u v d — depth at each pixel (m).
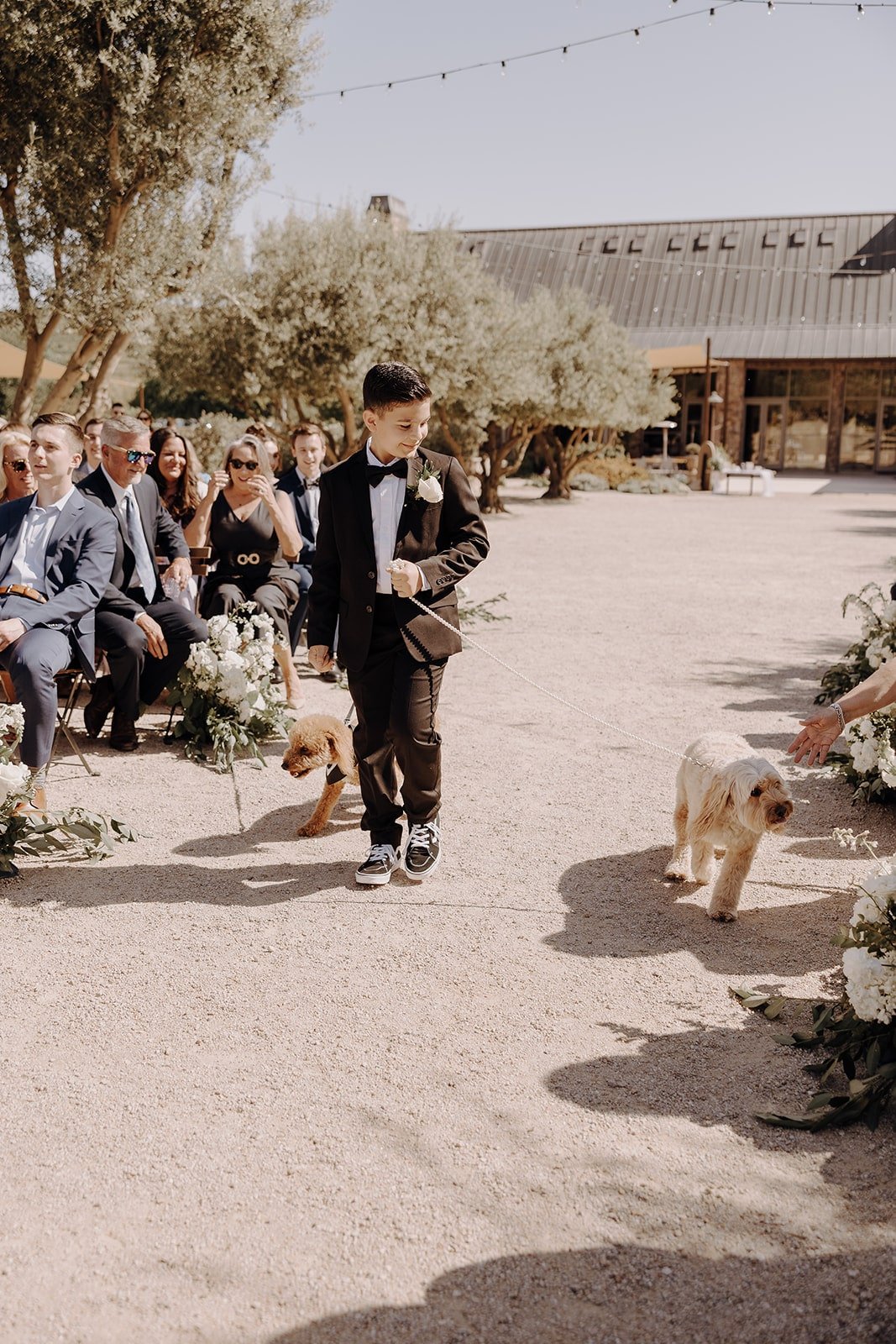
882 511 26.72
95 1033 3.17
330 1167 2.58
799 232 43.47
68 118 12.70
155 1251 2.31
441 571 4.03
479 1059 3.04
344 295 18.14
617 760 5.95
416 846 4.30
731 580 13.73
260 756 5.86
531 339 22.89
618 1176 2.55
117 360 15.16
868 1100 2.78
